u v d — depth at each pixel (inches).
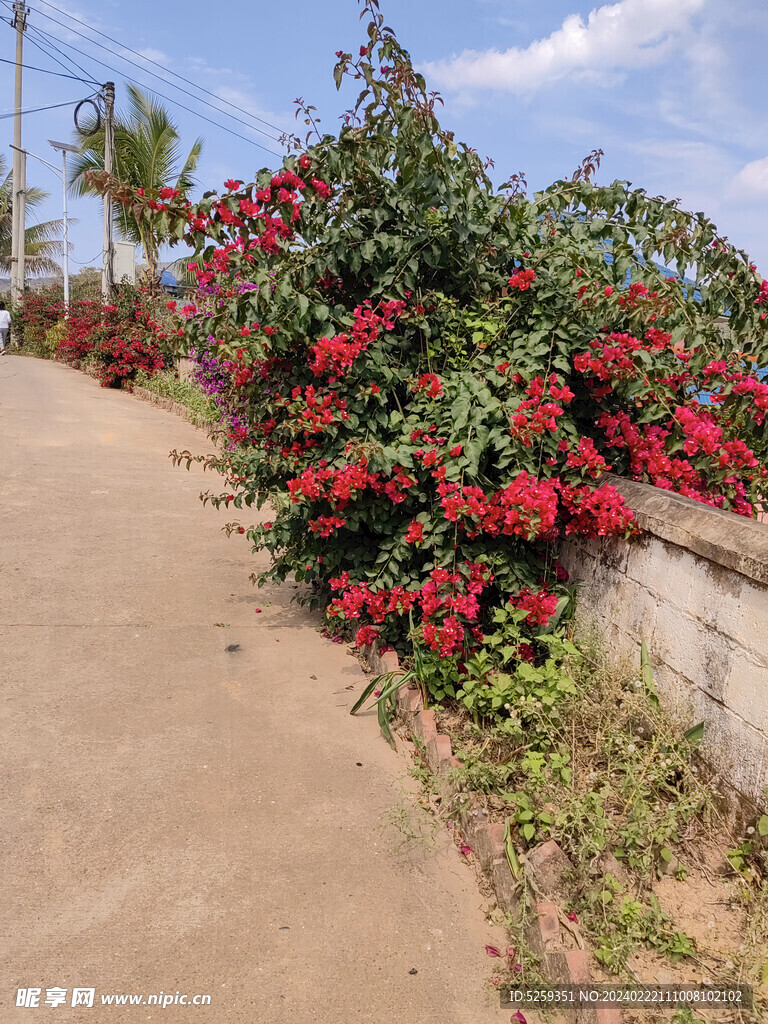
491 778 121.8
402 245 153.5
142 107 789.2
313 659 175.2
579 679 134.7
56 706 146.3
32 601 193.5
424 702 146.7
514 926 100.0
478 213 163.2
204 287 184.5
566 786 114.3
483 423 145.1
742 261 170.7
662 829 105.2
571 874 102.0
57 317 1098.7
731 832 106.6
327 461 158.4
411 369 164.7
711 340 167.8
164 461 370.3
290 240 156.9
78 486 308.5
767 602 101.2
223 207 152.8
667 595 123.2
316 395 155.8
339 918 102.0
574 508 143.8
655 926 95.9
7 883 102.4
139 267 965.2
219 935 97.6
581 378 159.2
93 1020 85.1
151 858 109.3
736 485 152.7
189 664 168.1
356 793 127.9
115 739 137.2
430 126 147.0
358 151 151.9
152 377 655.8
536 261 160.7
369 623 179.8
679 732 116.5
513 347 156.7
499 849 109.3
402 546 154.4
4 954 92.1
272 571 187.5
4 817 114.6
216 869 108.3
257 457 181.0
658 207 178.2
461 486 140.3
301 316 148.2
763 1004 87.0
